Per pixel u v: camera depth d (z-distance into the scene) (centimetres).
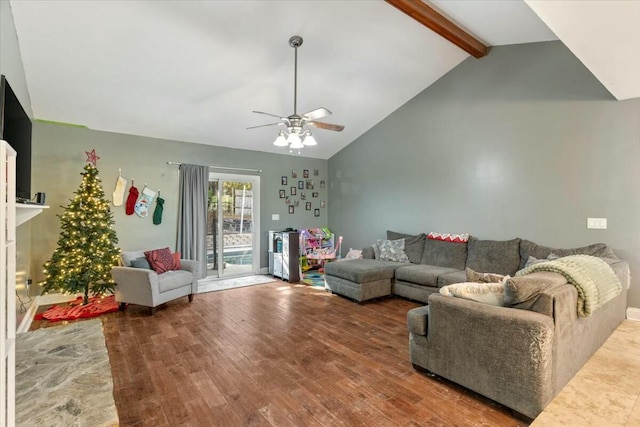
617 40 215
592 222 362
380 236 604
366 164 630
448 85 491
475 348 209
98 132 467
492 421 190
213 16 326
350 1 334
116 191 477
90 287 424
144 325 350
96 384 193
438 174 507
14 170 142
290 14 339
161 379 238
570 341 205
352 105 535
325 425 188
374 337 316
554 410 191
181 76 398
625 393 209
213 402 210
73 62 349
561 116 383
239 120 512
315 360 268
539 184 401
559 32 207
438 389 224
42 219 425
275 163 652
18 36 306
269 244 629
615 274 265
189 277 437
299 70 430
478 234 460
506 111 429
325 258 632
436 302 231
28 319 354
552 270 227
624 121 341
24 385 191
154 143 514
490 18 360
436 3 340
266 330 335
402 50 425
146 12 310
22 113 228
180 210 530
